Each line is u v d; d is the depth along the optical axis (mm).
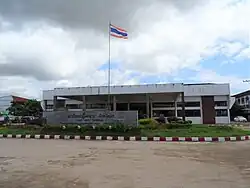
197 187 4508
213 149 9852
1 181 4988
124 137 14641
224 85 38594
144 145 11500
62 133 16500
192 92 39125
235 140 13758
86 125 16953
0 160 7359
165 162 6988
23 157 7918
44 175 5477
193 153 8766
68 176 5379
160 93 28531
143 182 4863
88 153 8844
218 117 38656
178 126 19797
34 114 46250
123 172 5738
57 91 29031
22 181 4984
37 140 14422
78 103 39906
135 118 16766
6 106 53000
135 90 27625
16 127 20453
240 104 61531
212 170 5918
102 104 39500
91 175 5461
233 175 5406
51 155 8367
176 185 4641
